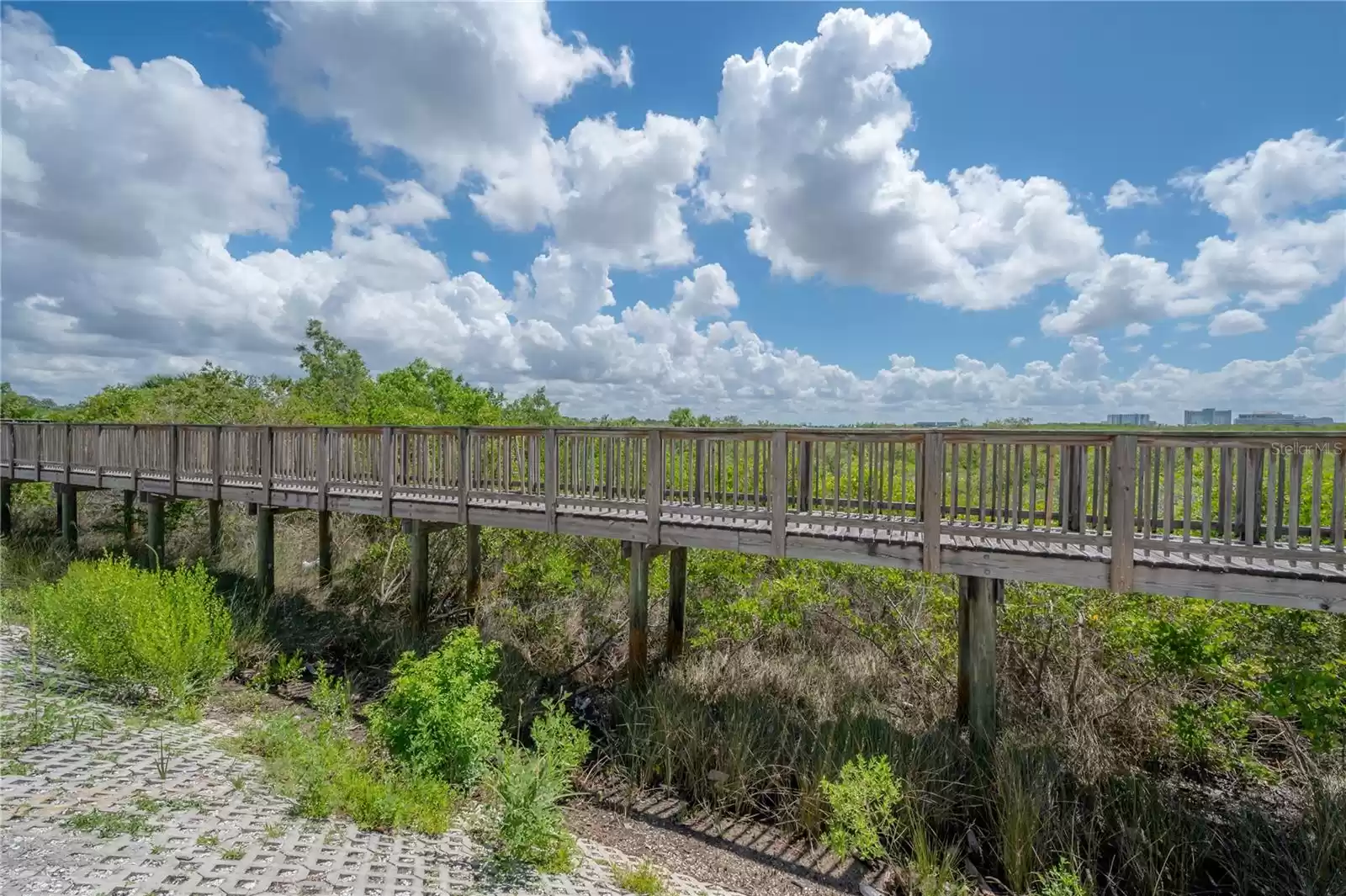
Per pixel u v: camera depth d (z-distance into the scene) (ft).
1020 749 20.07
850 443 20.83
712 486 22.98
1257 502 15.88
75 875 9.59
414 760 16.90
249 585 37.01
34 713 16.46
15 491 53.88
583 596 35.81
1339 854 16.16
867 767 18.01
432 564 39.47
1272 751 21.31
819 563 30.01
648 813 19.86
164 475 38.19
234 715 22.00
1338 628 18.42
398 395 84.69
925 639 27.30
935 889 15.61
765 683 26.84
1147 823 17.72
